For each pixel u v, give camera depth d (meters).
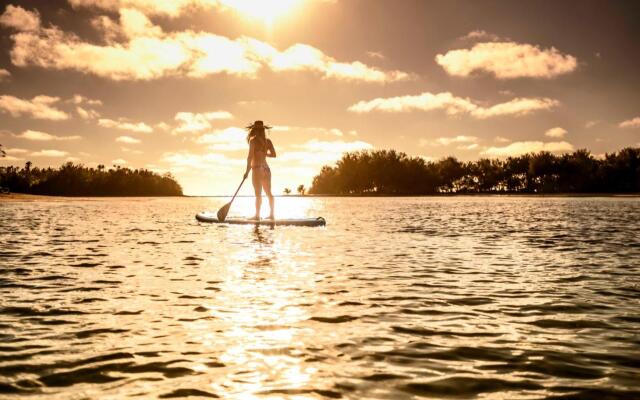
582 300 5.04
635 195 84.56
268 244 10.46
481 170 117.81
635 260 8.00
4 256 8.41
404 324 4.13
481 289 5.61
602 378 2.94
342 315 4.42
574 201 50.94
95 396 2.67
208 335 3.79
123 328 3.98
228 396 2.68
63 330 3.92
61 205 41.94
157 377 2.94
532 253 8.98
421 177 115.25
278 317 4.34
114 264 7.46
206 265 7.39
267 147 16.56
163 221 18.86
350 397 2.66
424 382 2.87
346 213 27.34
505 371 3.05
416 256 8.54
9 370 3.04
